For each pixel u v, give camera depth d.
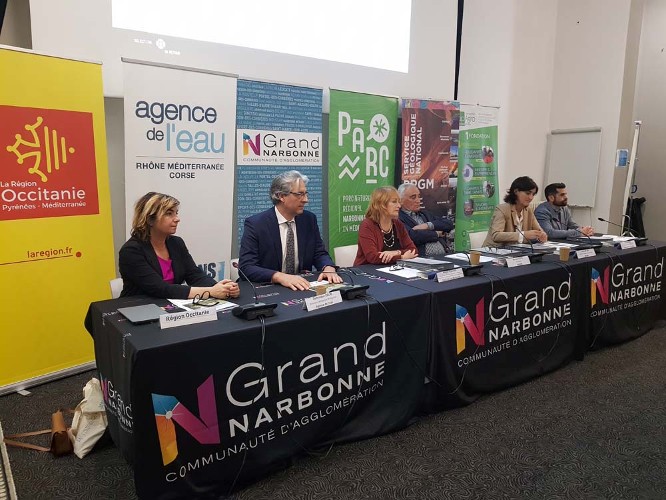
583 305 2.80
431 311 2.06
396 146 4.44
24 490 1.70
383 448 1.94
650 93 5.21
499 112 5.14
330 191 3.88
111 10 2.87
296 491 1.67
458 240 4.85
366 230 2.72
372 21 4.15
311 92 3.68
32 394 2.52
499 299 2.33
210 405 1.52
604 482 1.75
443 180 4.49
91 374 2.79
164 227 2.03
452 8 4.69
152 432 1.42
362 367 1.91
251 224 2.39
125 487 1.71
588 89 5.18
